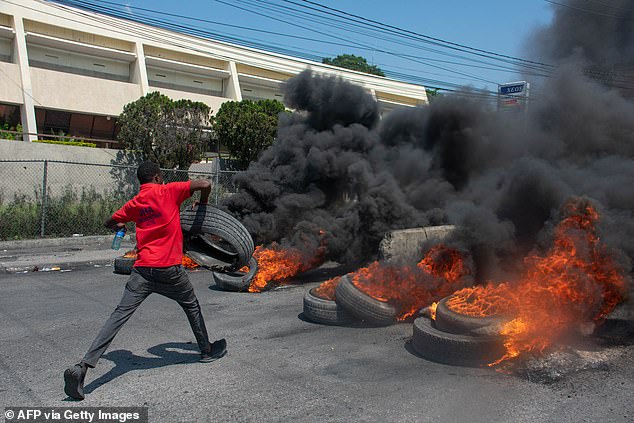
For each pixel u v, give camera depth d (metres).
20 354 5.22
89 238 14.55
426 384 4.37
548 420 3.69
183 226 6.31
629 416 3.74
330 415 3.79
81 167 17.70
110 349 5.39
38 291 8.53
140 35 31.27
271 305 7.58
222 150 26.89
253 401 4.05
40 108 27.33
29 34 27.55
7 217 13.95
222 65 34.47
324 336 5.88
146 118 19.67
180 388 4.32
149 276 4.42
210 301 7.87
